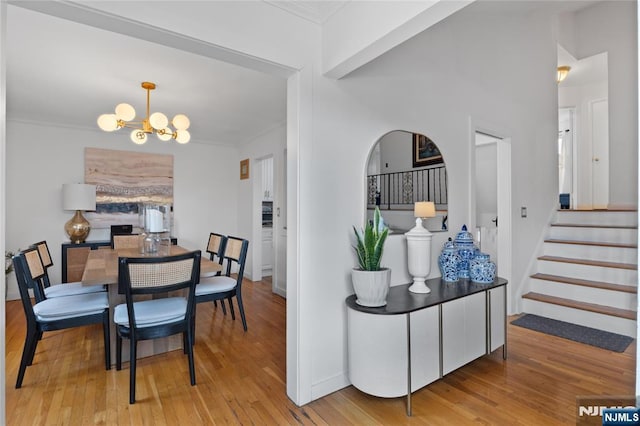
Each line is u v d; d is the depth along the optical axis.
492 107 3.35
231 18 1.64
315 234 2.00
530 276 3.72
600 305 3.23
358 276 1.94
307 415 1.84
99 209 4.60
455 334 2.16
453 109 2.92
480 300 2.35
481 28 3.24
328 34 1.95
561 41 4.45
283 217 4.30
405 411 1.87
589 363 2.44
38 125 4.25
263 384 2.15
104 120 2.85
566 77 5.22
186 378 2.22
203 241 5.46
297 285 1.94
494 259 4.07
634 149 4.25
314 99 1.98
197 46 1.60
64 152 4.40
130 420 1.77
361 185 2.23
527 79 3.85
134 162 4.86
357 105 2.21
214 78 2.98
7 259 4.04
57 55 2.52
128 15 1.36
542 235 3.99
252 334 2.99
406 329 1.86
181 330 2.14
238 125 4.55
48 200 4.31
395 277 2.43
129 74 2.88
